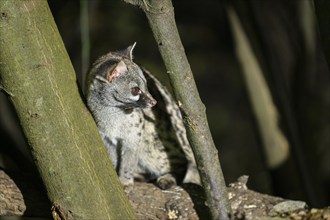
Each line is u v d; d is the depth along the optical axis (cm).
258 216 931
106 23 1978
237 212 941
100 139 870
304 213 928
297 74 1580
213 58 2227
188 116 855
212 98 2211
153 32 827
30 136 820
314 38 1555
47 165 829
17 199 944
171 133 1120
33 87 799
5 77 796
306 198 1373
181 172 1138
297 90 1576
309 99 1872
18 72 791
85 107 857
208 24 2212
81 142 837
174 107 1134
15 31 779
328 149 1862
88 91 1063
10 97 808
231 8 1417
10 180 958
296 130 1399
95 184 849
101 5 1959
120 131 1070
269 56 1414
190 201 972
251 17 1411
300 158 1384
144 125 1091
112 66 1039
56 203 847
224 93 2220
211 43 2222
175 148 1123
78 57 1731
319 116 1888
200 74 2225
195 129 860
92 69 1075
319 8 908
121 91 1040
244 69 1416
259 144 1426
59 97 815
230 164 2045
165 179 1072
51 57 806
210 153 870
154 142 1112
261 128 1405
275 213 933
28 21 785
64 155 826
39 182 959
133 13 1992
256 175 1980
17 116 820
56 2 1725
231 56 2223
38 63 796
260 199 962
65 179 833
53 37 811
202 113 858
